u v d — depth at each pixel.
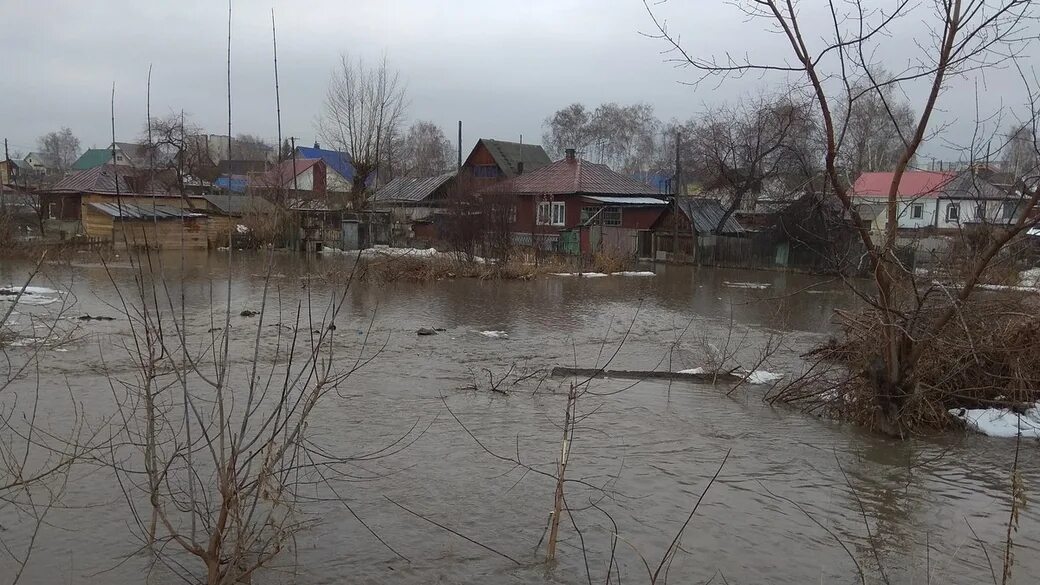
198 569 4.05
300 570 4.12
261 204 33.94
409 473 5.67
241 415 7.05
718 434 6.96
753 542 4.64
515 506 5.10
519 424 7.13
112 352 9.89
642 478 5.72
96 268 22.70
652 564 4.32
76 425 6.50
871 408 7.32
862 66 6.11
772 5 5.99
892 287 7.35
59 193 35.47
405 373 9.35
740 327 14.24
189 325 12.45
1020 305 7.88
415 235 38.81
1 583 3.87
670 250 33.56
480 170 47.44
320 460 5.86
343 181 53.56
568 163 38.22
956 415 7.36
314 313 14.74
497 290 20.39
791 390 8.24
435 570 4.18
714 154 33.91
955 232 8.44
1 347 9.46
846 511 5.18
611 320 14.96
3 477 5.14
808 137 21.27
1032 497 5.50
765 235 29.19
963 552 4.57
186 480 5.30
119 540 4.38
